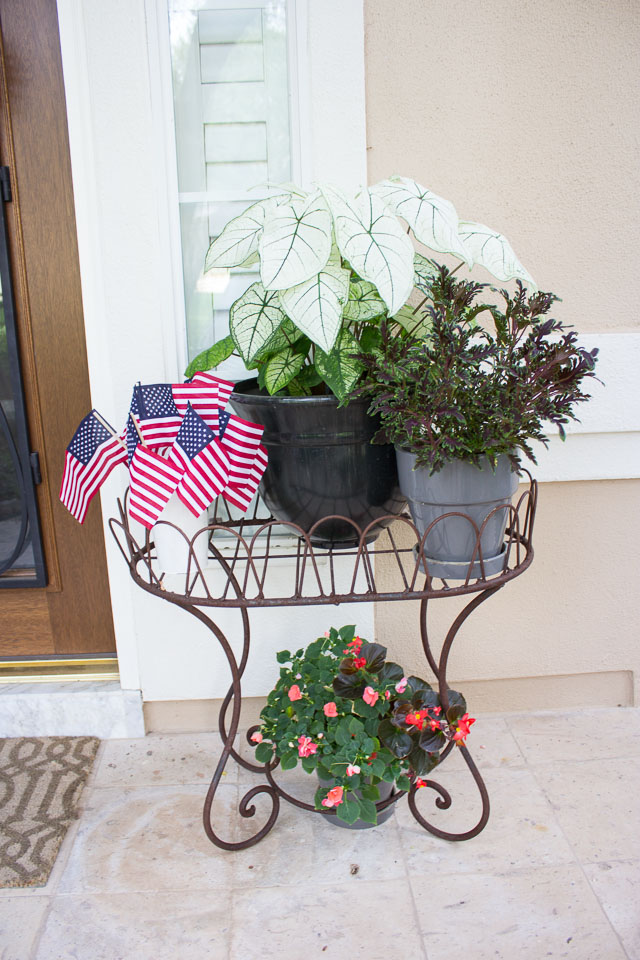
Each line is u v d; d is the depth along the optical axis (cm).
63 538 183
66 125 162
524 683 188
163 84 154
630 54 156
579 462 172
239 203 165
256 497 160
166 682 177
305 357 138
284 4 155
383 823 154
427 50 154
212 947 126
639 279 167
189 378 143
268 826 149
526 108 157
